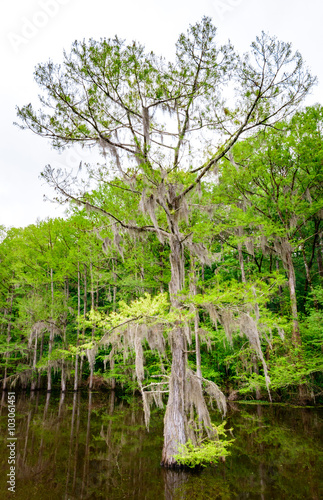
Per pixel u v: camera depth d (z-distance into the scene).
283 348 13.88
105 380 20.97
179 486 5.82
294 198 14.36
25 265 21.39
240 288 6.35
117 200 10.45
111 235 10.81
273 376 12.56
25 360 24.84
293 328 13.20
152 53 7.11
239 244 13.94
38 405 15.23
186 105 8.05
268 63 6.82
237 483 5.89
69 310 20.91
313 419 10.68
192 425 6.79
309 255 19.80
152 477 6.25
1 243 25.23
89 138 7.74
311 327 12.84
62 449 8.13
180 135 7.85
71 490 5.71
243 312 6.86
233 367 15.52
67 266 20.03
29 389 22.62
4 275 24.22
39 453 7.80
